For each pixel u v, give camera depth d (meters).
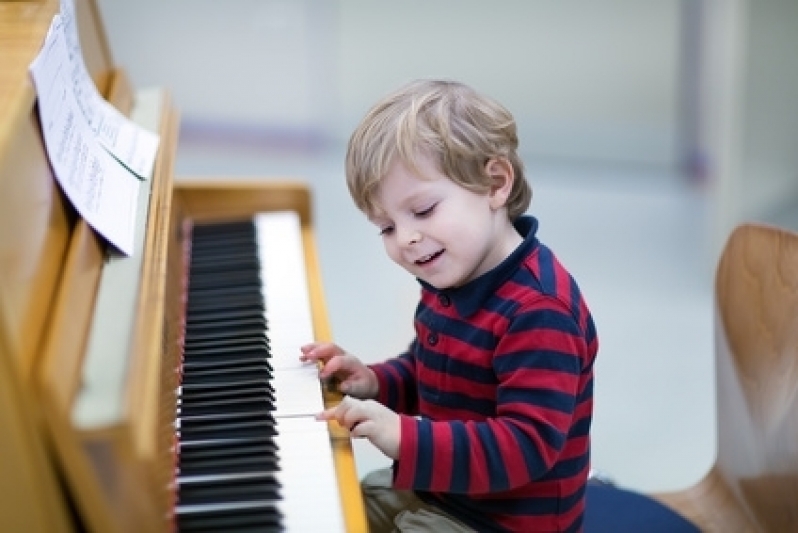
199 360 1.90
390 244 1.76
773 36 4.48
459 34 6.29
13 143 1.34
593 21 6.02
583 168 6.20
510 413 1.65
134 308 1.41
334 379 1.87
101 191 1.68
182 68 6.87
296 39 6.69
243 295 2.20
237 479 1.48
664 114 6.11
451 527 1.81
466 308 1.75
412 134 1.69
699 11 5.85
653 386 4.03
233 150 6.80
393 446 1.60
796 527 1.76
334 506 1.43
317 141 6.85
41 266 1.34
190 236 2.51
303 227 2.62
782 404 1.81
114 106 2.25
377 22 6.45
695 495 2.20
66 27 1.90
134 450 1.14
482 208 1.74
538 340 1.66
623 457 3.61
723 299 2.06
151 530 1.20
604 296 4.70
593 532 1.97
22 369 1.11
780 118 4.61
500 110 1.80
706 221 5.48
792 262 1.86
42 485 1.14
